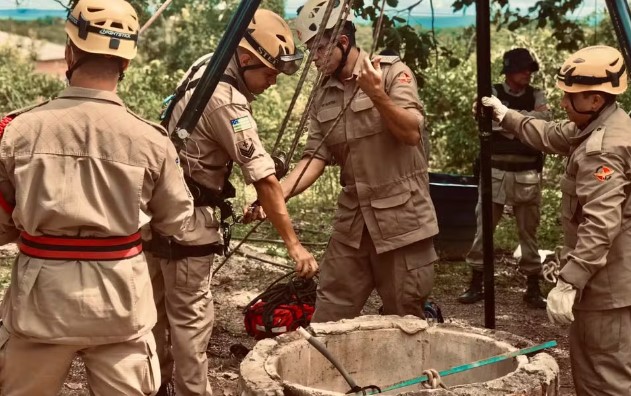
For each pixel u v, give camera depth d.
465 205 8.78
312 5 4.82
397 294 4.97
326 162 5.14
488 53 5.24
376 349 4.03
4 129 3.35
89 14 3.40
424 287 4.98
